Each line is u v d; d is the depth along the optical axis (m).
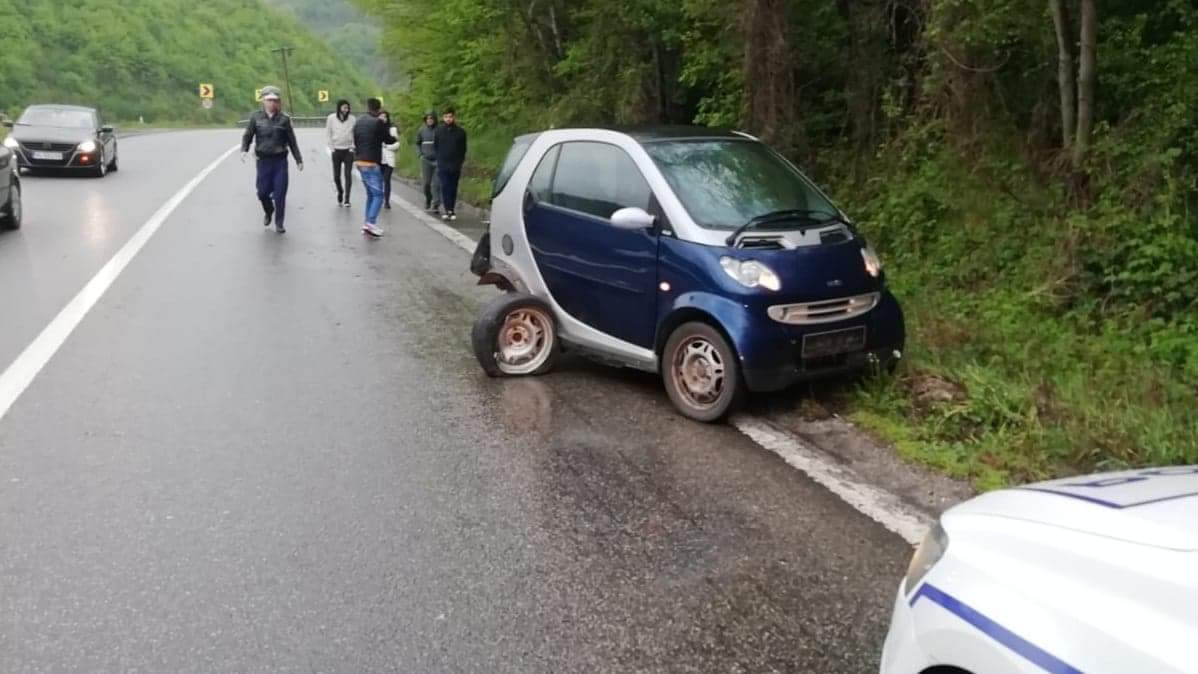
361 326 8.75
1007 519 2.60
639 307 6.61
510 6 18.23
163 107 92.56
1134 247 7.81
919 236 9.87
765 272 6.06
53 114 23.70
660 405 6.65
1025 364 6.90
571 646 3.73
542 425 6.23
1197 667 1.95
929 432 5.94
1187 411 5.90
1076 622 2.19
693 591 4.15
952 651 2.42
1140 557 2.24
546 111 17.92
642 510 4.96
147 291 9.94
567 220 7.11
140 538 4.55
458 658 3.64
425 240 13.94
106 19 93.31
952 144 10.09
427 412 6.45
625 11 14.89
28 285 10.12
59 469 5.34
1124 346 7.11
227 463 5.48
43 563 4.30
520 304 7.21
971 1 9.35
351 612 3.95
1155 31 9.16
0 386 6.74
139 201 17.88
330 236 14.06
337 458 5.60
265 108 14.00
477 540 4.60
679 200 6.46
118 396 6.61
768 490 5.22
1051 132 9.45
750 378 6.04
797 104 12.08
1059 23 8.59
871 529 4.76
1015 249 8.79
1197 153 8.09
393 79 32.25
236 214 16.20
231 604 3.99
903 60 11.39
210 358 7.58
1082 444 5.47
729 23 12.16
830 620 3.93
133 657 3.61
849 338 6.34
